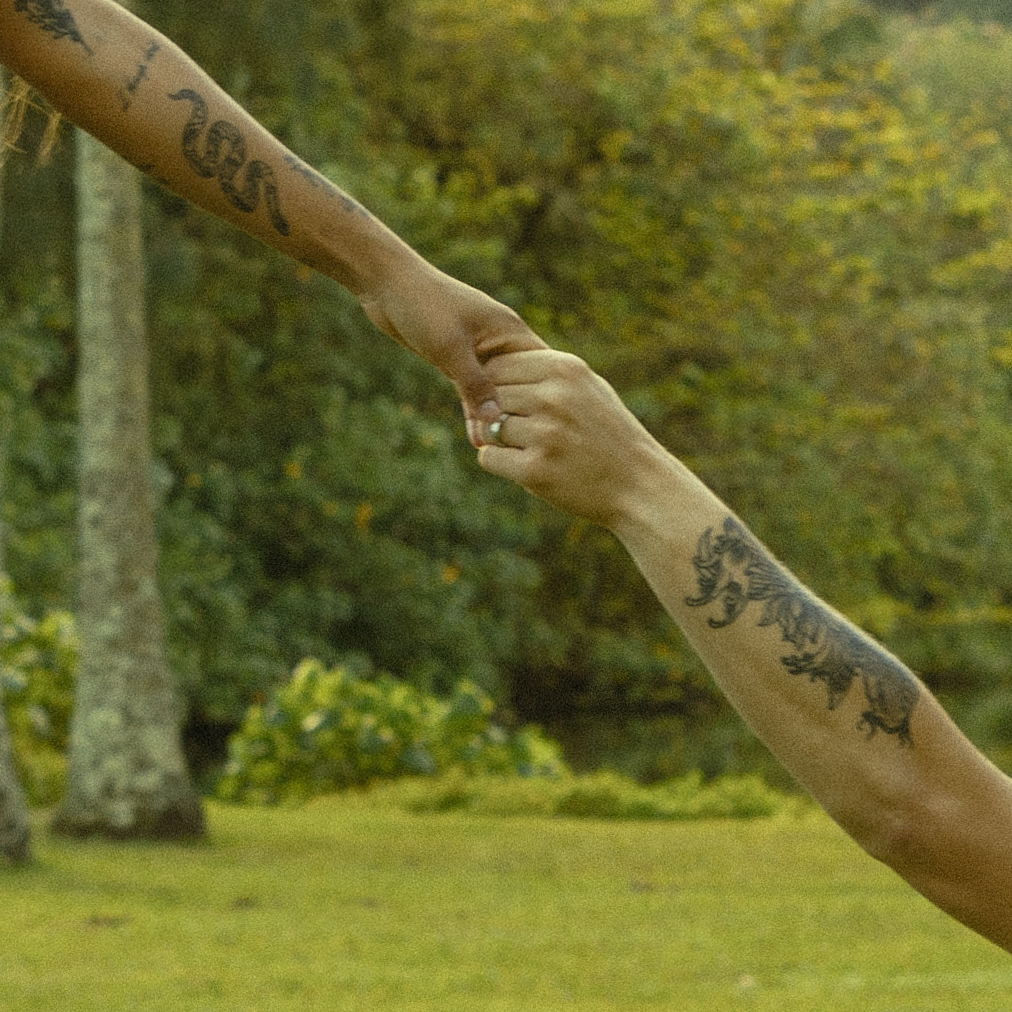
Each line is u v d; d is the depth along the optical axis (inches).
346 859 433.7
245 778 674.8
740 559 47.4
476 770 695.1
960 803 46.5
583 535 1085.1
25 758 606.9
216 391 892.6
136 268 470.6
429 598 936.3
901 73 1425.9
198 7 721.6
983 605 1253.1
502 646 988.6
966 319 1159.0
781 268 1097.4
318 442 920.3
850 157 1175.6
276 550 943.7
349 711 679.1
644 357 1057.5
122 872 390.6
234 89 764.0
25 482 796.0
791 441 1090.7
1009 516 1243.2
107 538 466.0
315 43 797.2
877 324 1136.2
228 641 848.3
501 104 1037.8
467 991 270.8
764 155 1076.5
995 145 1498.5
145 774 460.1
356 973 281.6
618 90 1019.3
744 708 47.8
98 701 462.9
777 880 405.1
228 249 846.5
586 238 1069.8
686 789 629.9
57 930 313.9
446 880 395.2
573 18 1051.3
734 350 1064.2
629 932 327.6
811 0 1282.0
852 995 271.4
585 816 592.1
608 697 1142.3
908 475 1140.5
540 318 997.8
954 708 1071.0
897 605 1170.0
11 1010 248.5
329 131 923.4
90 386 468.1
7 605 671.8
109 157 465.7
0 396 772.0
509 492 1037.8
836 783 46.9
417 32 989.8
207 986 268.7
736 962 298.8
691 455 1069.1
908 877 47.6
